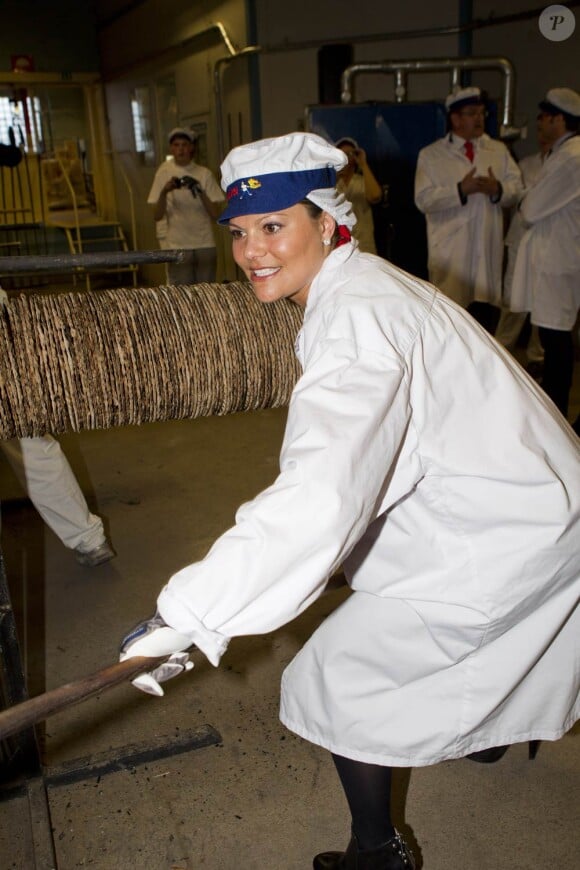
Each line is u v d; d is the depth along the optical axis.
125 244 10.20
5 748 1.76
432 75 6.15
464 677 1.20
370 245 4.96
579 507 1.15
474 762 1.84
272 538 0.92
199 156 7.70
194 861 1.60
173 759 1.88
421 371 1.07
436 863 1.57
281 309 1.72
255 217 1.11
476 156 4.47
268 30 6.15
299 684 1.30
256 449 3.94
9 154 3.85
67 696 0.95
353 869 1.37
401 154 5.46
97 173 11.16
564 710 1.30
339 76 6.03
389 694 1.21
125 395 1.57
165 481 3.57
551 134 3.98
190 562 2.83
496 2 5.65
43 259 1.63
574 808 1.70
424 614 1.17
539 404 1.20
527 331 5.72
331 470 0.92
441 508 1.13
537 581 1.14
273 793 1.77
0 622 1.65
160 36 8.07
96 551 2.79
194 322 1.64
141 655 1.03
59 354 1.51
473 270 4.62
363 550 1.23
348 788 1.29
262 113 6.33
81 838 1.67
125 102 9.60
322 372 1.01
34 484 2.62
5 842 1.68
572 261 3.77
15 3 9.76
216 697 2.10
